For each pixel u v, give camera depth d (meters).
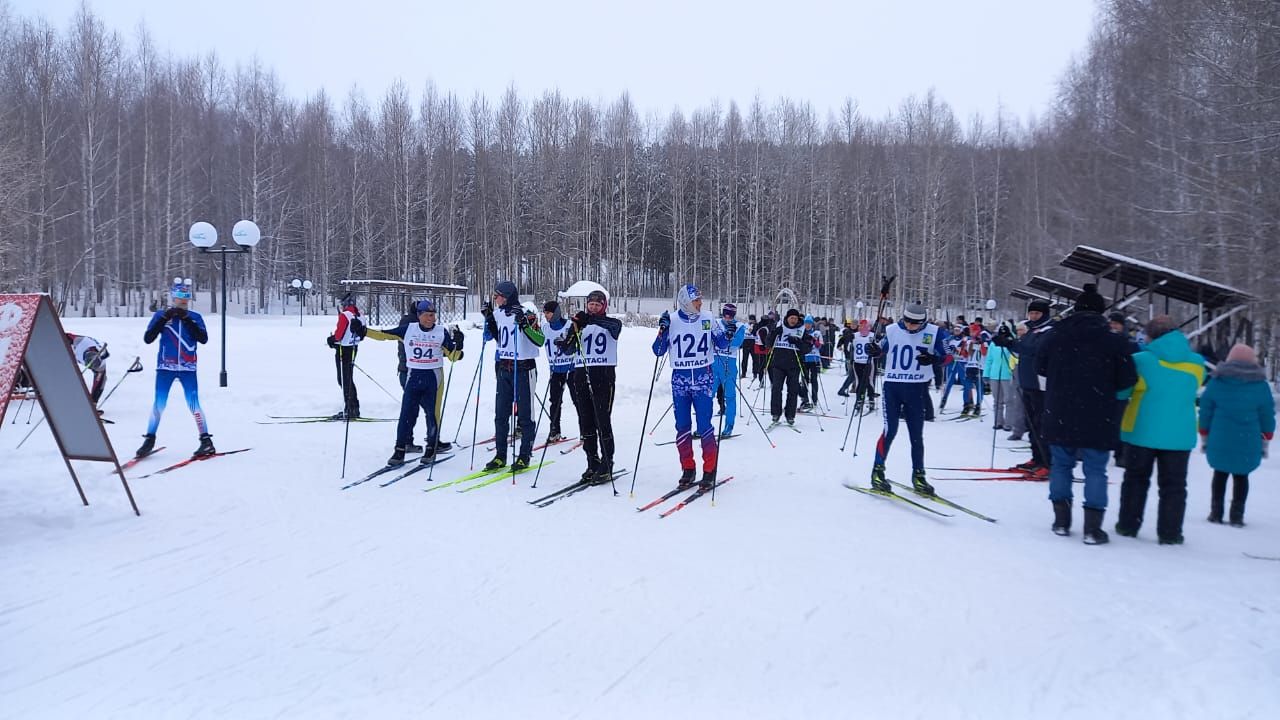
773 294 46.62
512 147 48.41
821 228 50.62
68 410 5.11
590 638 3.28
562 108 51.31
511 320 6.81
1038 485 6.71
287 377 13.93
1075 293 12.91
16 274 27.09
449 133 48.97
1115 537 5.02
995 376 10.27
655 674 2.95
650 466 7.29
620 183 51.62
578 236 47.56
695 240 49.62
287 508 5.42
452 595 3.77
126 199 37.81
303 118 48.34
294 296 49.81
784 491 6.23
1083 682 2.87
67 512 5.12
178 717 2.60
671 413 11.61
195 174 42.12
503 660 3.06
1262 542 4.92
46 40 34.34
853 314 45.81
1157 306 16.48
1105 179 22.16
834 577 4.05
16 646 3.15
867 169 49.25
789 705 2.70
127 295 42.38
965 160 45.66
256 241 12.72
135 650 3.13
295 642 3.22
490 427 9.58
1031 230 33.34
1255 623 3.43
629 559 4.34
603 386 6.31
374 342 20.14
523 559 4.33
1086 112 23.77
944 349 6.00
